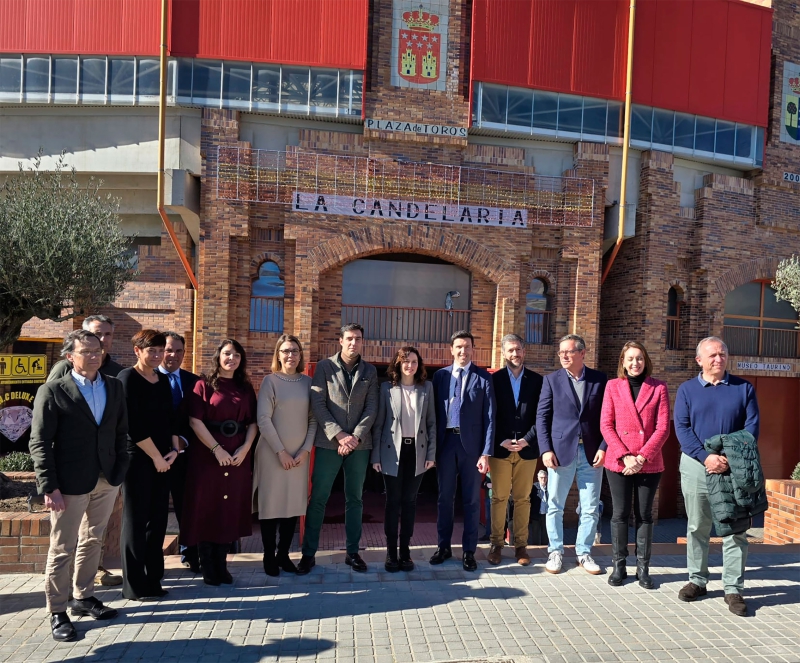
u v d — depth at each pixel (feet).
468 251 38.42
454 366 17.53
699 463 15.02
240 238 36.52
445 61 38.22
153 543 14.37
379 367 44.52
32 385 37.50
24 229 21.17
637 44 40.42
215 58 35.96
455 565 17.34
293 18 36.40
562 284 40.70
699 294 43.65
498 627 13.12
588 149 40.04
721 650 12.22
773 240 45.21
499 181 38.96
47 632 12.46
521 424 17.49
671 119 42.01
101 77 35.81
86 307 24.03
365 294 40.16
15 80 35.68
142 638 12.25
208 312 35.65
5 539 16.15
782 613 14.14
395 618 13.51
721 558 18.69
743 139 43.75
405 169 37.55
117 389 13.20
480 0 37.70
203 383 15.29
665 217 42.19
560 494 17.06
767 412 48.32
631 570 17.24
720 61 42.63
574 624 13.35
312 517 16.35
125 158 36.73
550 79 38.99
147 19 35.55
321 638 12.41
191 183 35.88
